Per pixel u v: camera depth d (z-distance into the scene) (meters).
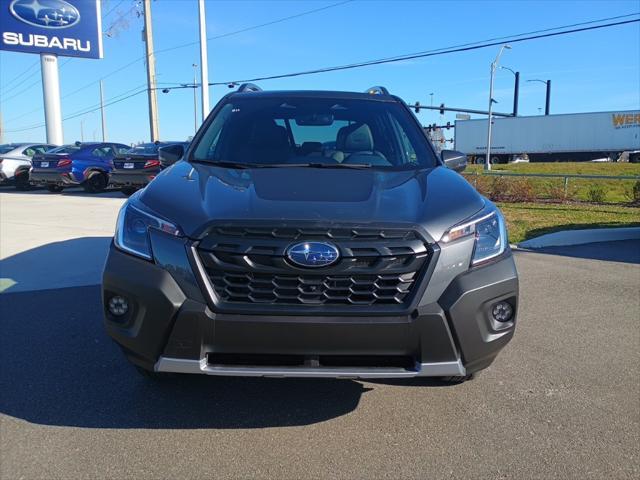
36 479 2.66
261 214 2.79
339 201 2.96
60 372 3.84
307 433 3.12
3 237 8.80
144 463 2.80
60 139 28.92
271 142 4.09
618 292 6.05
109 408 3.36
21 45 27.27
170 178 3.41
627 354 4.30
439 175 3.58
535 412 3.37
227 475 2.72
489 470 2.78
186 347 2.74
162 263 2.79
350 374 2.74
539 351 4.34
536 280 6.55
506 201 14.45
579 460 2.87
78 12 28.56
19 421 3.19
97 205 13.59
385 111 4.56
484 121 54.03
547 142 52.00
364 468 2.79
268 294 2.72
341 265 2.70
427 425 3.21
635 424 3.24
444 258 2.79
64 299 5.52
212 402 3.45
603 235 9.36
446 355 2.78
